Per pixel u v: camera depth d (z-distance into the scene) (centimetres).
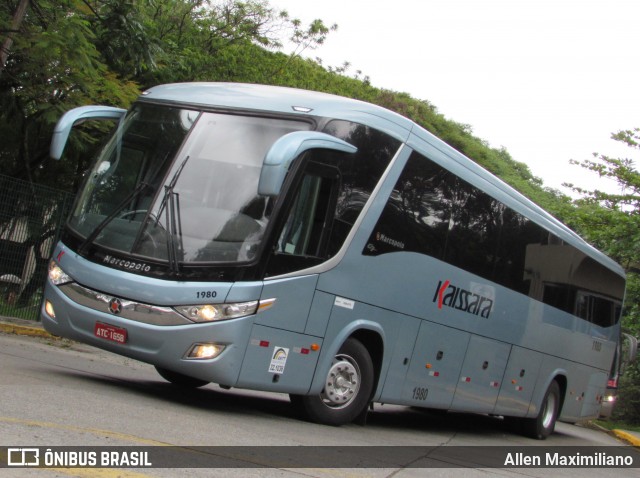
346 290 973
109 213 919
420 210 1087
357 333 1050
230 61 2842
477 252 1233
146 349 867
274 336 896
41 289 1691
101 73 1786
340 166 947
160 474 565
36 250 1675
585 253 1620
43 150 2036
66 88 1719
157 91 1003
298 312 916
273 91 972
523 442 1442
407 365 1105
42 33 1561
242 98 952
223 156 909
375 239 1008
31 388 826
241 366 871
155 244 877
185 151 919
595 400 1759
